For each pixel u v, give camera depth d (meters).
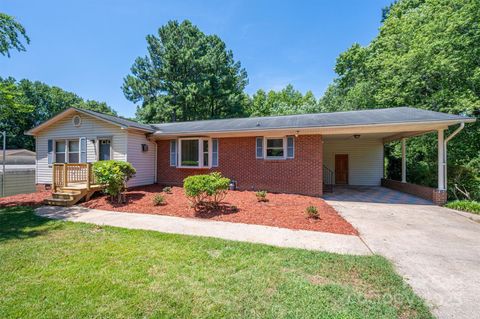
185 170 11.86
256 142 10.80
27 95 31.19
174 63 23.97
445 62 11.91
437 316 2.35
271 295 2.66
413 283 2.99
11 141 31.17
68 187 8.68
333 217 6.23
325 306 2.46
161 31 25.16
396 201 9.09
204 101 25.62
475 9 11.55
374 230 5.34
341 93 26.81
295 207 7.28
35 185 12.77
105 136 11.07
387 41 16.89
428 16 14.78
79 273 3.17
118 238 4.64
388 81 15.12
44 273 3.17
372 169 14.54
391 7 22.09
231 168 11.16
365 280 3.02
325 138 13.55
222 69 26.34
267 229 5.33
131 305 2.48
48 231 5.13
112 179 7.80
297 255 3.81
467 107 11.07
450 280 3.07
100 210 7.35
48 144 11.97
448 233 5.12
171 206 7.40
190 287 2.83
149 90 25.27
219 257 3.74
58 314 2.34
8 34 8.90
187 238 4.63
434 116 8.28
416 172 13.89
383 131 9.23
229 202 7.88
